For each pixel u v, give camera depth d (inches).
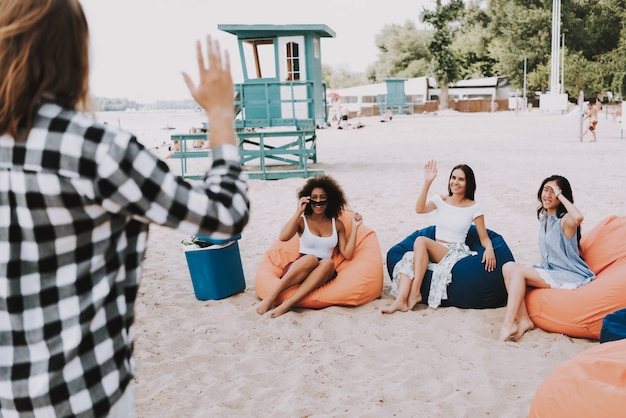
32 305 53.7
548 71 2133.4
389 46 2842.0
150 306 216.5
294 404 145.3
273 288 208.4
